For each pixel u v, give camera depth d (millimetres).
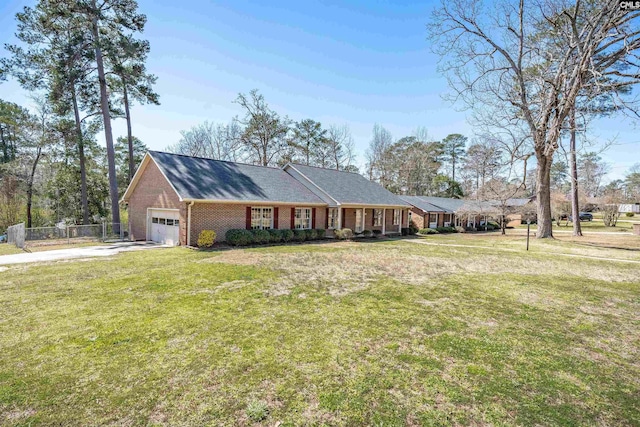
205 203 14414
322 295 6633
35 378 3344
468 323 5180
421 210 28609
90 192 27359
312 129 39250
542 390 3293
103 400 2982
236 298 6301
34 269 8898
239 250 13242
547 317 5570
